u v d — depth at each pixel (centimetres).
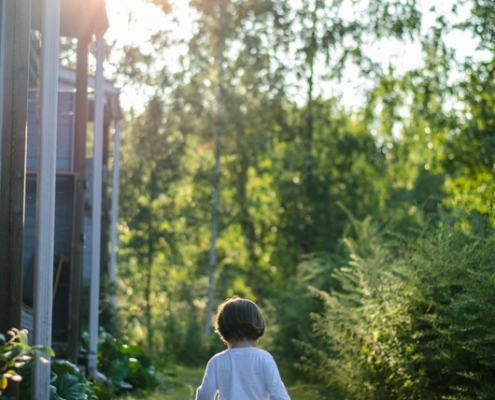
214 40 2636
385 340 1012
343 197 2700
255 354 530
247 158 2711
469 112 2202
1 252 702
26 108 715
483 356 827
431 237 1012
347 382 1077
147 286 2666
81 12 1163
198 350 2298
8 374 500
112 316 1817
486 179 2128
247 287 3036
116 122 2014
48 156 754
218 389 529
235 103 2611
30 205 1126
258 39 2606
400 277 1018
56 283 1173
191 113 2623
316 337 1445
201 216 2750
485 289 842
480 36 2092
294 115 2703
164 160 2642
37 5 1045
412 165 2733
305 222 2683
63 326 1177
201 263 2827
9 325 698
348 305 1201
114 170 2023
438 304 922
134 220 2625
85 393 958
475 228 1028
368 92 2589
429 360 938
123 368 1376
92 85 1845
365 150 2709
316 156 2700
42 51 760
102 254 1927
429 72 2316
